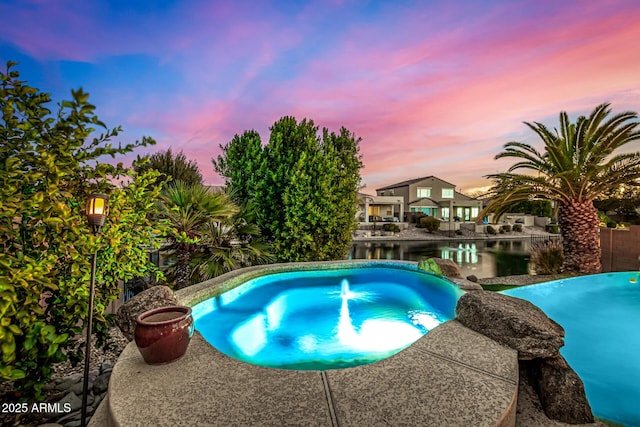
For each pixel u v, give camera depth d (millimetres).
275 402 1876
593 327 5008
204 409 1807
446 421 1704
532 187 10734
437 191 43562
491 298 3420
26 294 2322
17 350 2391
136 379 2156
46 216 2398
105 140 3006
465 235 32250
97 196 2434
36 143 2461
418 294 6742
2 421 2535
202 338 2967
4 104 2340
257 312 5793
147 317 2602
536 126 10445
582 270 10211
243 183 9078
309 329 4922
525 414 2627
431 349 2662
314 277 7410
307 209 8219
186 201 6305
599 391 3459
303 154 8180
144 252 3633
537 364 2953
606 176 9656
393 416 1742
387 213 44406
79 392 2957
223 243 7238
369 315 5566
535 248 12648
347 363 3762
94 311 3016
